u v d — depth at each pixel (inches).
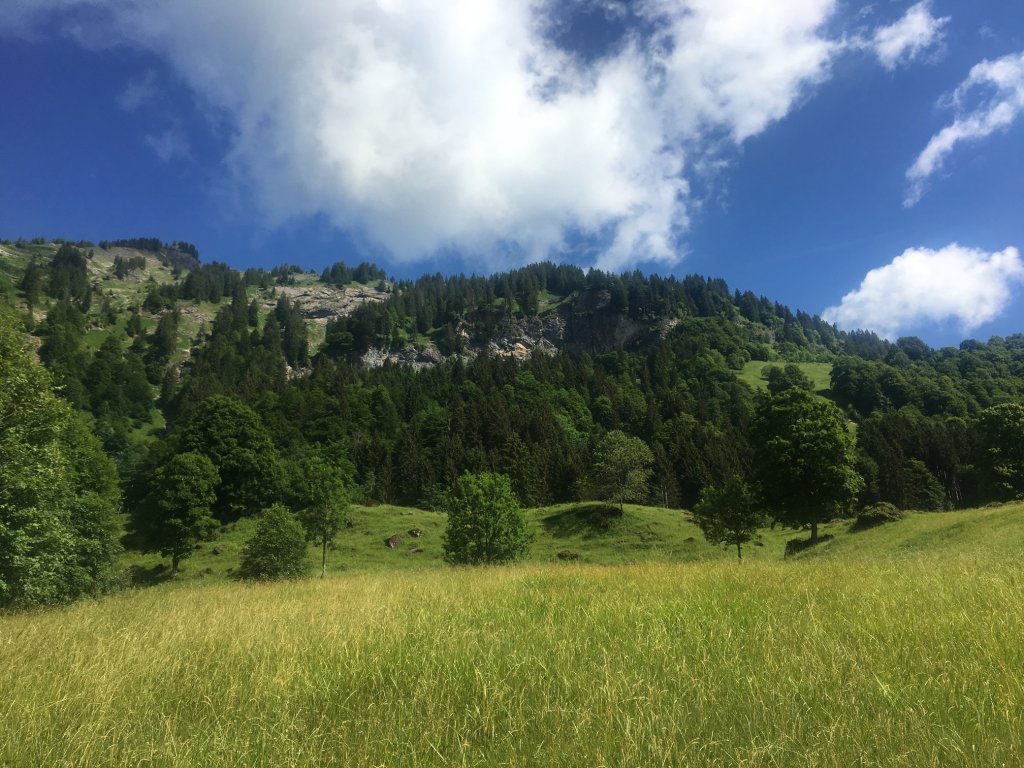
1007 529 883.4
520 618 290.7
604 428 5270.7
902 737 128.4
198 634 301.9
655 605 296.8
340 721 161.2
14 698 198.2
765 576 408.8
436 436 4596.5
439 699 170.4
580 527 2306.8
